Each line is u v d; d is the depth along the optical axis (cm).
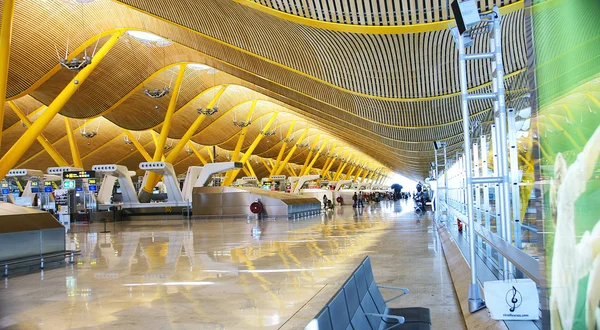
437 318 576
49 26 2711
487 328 460
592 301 185
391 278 848
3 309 678
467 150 570
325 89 1938
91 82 3406
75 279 928
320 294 723
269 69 2112
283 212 3119
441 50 1395
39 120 2756
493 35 573
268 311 627
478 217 913
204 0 1622
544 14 223
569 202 206
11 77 2839
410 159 3491
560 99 211
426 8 1080
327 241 1521
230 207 3231
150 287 819
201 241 1658
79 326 579
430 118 1794
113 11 2834
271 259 1128
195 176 3716
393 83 1562
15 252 1048
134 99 4106
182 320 595
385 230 1891
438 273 884
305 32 1460
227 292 759
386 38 1365
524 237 555
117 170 3431
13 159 2609
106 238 1914
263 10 1196
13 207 1164
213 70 4172
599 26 178
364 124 2277
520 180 567
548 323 238
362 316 380
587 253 189
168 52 3444
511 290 461
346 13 1134
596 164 176
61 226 1187
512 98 582
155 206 3519
